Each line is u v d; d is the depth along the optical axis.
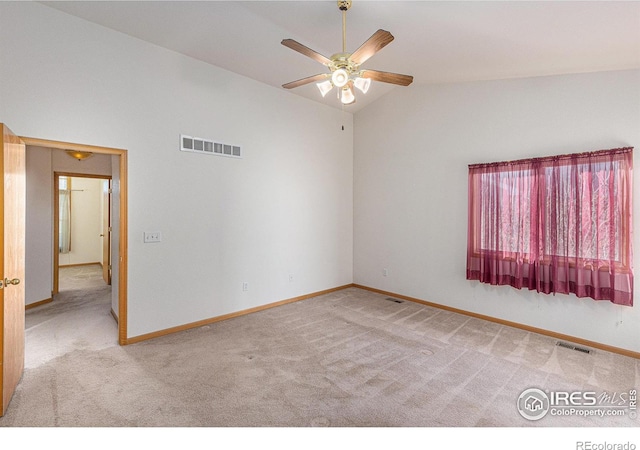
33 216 4.41
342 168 5.54
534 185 3.47
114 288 3.90
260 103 4.30
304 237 4.93
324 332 3.56
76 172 5.18
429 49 3.24
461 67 3.60
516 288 3.62
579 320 3.28
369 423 2.02
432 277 4.56
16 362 2.38
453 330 3.64
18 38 2.57
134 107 3.20
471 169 4.00
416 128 4.71
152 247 3.36
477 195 3.96
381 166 5.23
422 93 4.62
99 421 2.01
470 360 2.89
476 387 2.45
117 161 3.50
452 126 4.29
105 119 3.02
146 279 3.32
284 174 4.62
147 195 3.31
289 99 4.67
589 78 3.16
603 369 2.74
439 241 4.46
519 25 2.43
